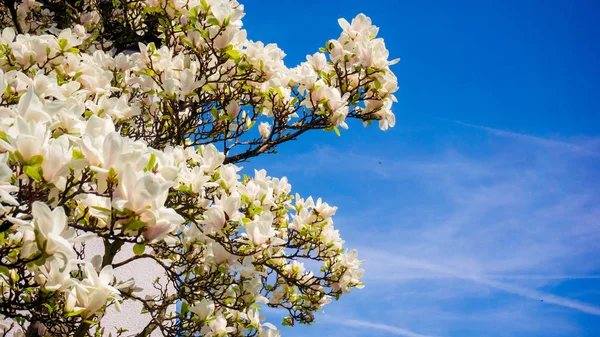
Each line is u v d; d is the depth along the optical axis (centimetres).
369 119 509
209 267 422
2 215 208
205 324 405
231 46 418
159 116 528
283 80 459
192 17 420
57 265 225
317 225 529
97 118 227
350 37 497
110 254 396
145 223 204
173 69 434
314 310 546
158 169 223
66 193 209
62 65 391
